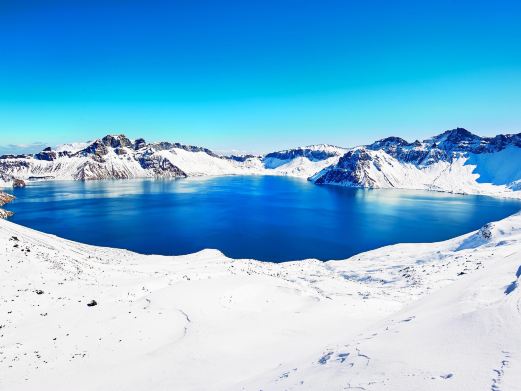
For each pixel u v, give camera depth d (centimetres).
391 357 1535
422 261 9669
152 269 7456
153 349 3166
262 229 16988
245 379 2278
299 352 2750
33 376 2689
